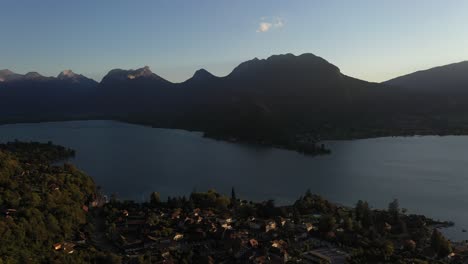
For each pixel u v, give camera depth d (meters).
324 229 185.25
